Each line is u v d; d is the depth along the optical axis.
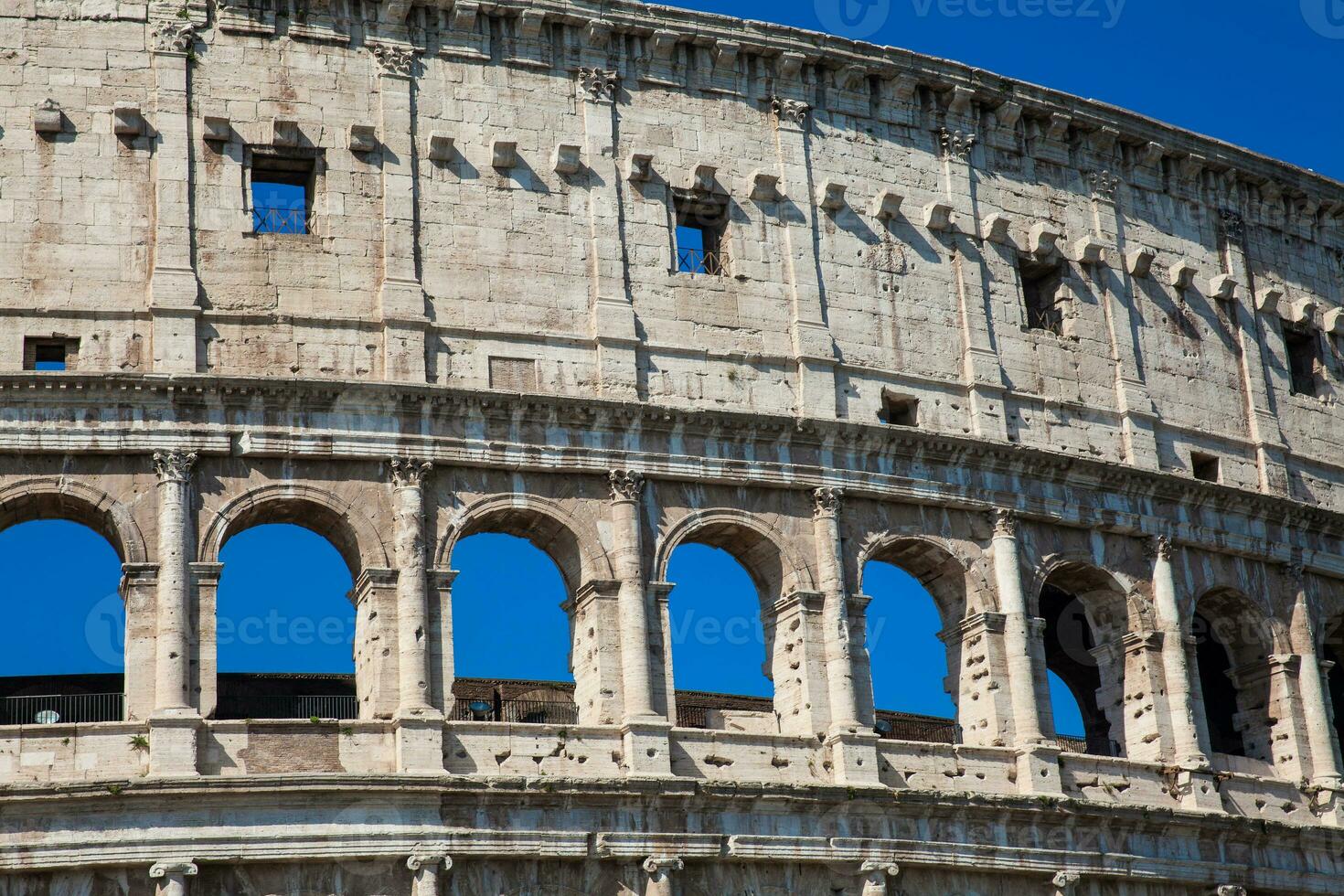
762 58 91.62
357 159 83.62
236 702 88.00
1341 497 102.50
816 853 79.69
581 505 82.19
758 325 87.56
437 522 80.12
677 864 77.12
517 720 87.50
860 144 92.62
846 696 82.88
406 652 77.62
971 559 88.44
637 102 88.81
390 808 74.25
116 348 78.81
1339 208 108.25
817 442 86.12
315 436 79.12
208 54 83.25
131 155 81.31
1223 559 96.12
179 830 72.12
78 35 82.19
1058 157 98.62
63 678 87.19
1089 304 96.75
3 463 76.69
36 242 79.50
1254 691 96.75
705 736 80.56
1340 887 92.31
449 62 86.31
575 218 85.94
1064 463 90.94
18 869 70.62
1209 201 103.62
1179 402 98.00
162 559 76.44
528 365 83.31
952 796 82.06
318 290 81.50
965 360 91.50
